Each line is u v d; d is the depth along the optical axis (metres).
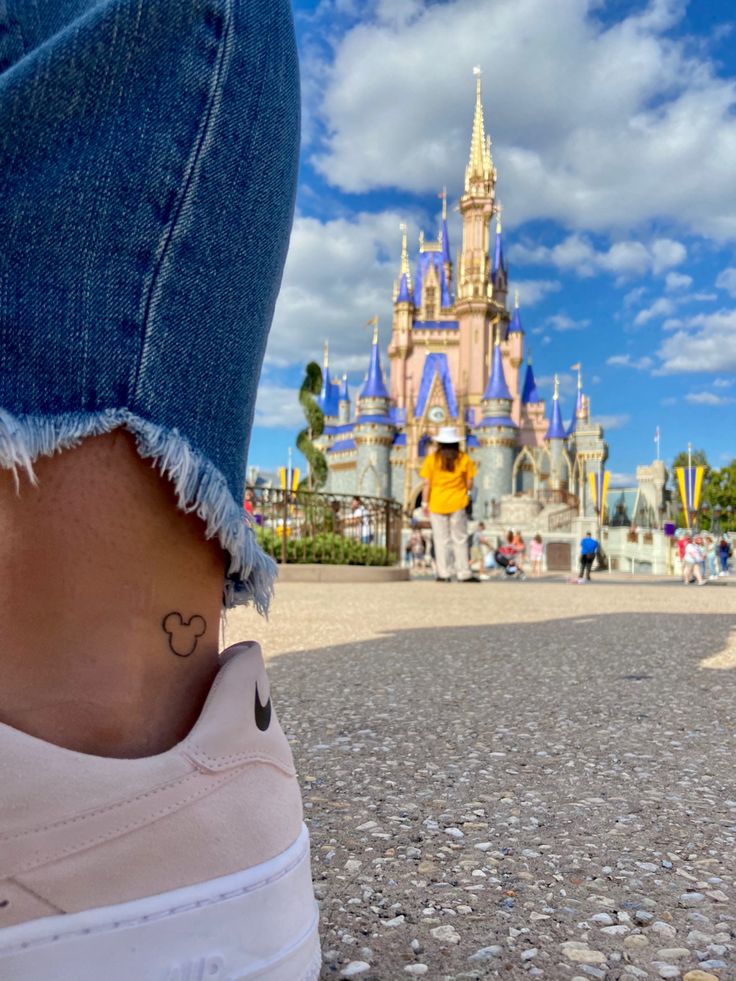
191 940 0.83
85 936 0.78
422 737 2.61
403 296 101.38
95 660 0.87
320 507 16.02
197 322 0.94
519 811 1.85
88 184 0.86
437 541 15.36
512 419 89.38
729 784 2.10
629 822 1.78
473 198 98.94
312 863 1.51
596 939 1.21
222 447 0.98
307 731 2.69
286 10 1.09
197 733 0.87
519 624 6.70
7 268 0.83
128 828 0.81
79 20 0.87
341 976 1.08
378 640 5.40
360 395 92.12
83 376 0.86
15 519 0.84
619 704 3.19
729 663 4.37
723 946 1.20
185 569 0.95
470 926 1.25
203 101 0.94
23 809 0.76
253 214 0.99
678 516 74.31
